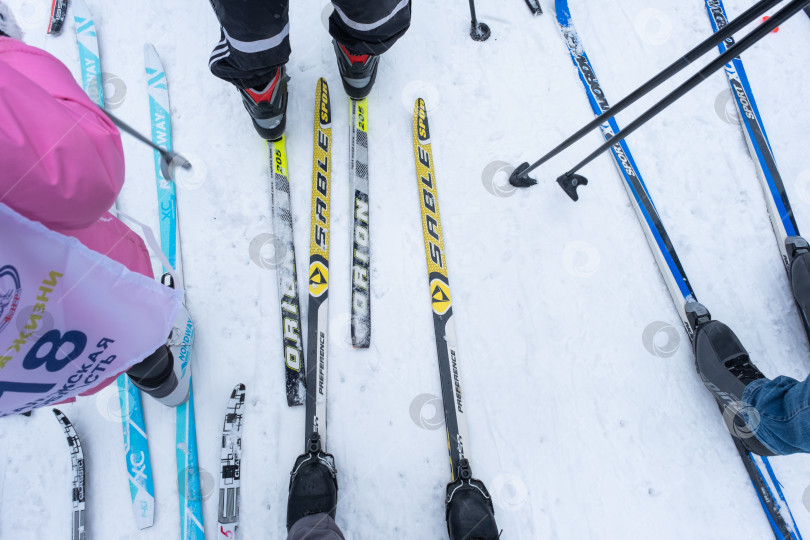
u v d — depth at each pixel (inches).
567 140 76.4
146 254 61.7
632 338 88.1
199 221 90.0
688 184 97.8
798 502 80.4
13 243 37.0
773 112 103.3
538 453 82.0
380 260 89.4
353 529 77.5
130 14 103.7
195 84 99.0
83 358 49.0
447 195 94.4
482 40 105.0
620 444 83.0
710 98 103.2
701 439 83.4
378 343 85.3
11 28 41.5
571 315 88.9
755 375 76.9
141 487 76.7
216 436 80.5
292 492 73.3
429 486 79.8
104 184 42.1
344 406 82.3
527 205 94.6
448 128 98.7
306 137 95.7
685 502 80.6
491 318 88.0
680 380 86.4
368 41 77.8
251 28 65.6
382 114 98.3
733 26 52.0
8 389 43.1
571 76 104.1
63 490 77.7
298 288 87.2
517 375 85.4
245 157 94.0
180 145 94.3
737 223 95.4
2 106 33.3
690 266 92.9
